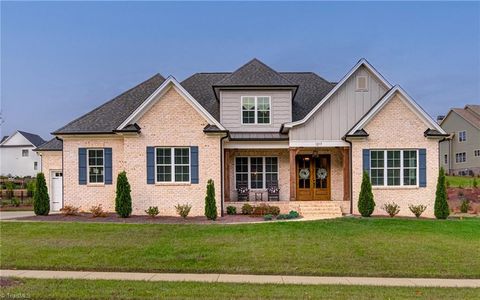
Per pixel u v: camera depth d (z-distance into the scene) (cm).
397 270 1090
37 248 1313
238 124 2453
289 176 2466
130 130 2105
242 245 1360
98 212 2042
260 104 2472
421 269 1100
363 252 1273
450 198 3203
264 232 1583
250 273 1069
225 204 2266
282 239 1455
